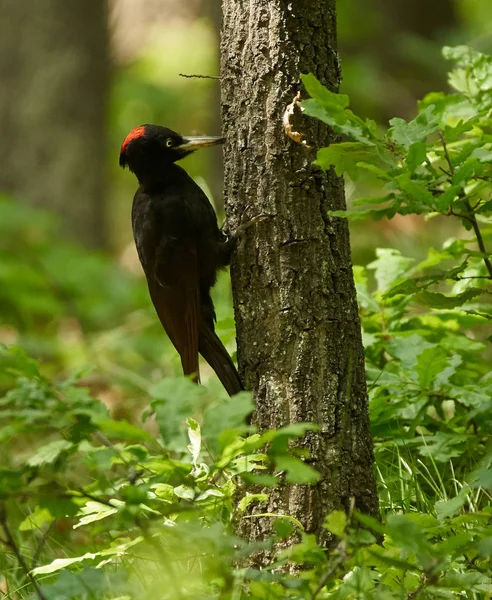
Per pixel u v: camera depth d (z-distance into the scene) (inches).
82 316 673.0
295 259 309.7
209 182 927.0
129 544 279.7
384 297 317.4
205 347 390.9
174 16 1306.6
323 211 311.6
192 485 233.5
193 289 392.2
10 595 325.1
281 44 307.9
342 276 314.0
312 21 310.5
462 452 333.4
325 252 311.0
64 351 603.8
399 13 1058.1
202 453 301.1
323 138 313.3
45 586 241.9
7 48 806.5
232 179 322.7
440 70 994.1
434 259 389.4
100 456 227.8
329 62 315.3
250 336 318.0
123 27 1305.4
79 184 818.2
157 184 405.4
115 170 1200.8
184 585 258.4
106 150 844.6
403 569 247.3
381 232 745.0
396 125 293.3
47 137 808.9
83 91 819.4
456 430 354.3
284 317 310.0
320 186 310.8
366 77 1011.9
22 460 435.5
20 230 700.7
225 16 319.3
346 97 283.1
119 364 600.1
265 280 313.6
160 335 623.2
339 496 303.9
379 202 290.0
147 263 401.7
